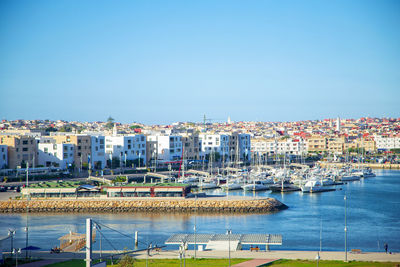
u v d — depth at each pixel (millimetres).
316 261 126812
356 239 163375
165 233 171750
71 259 133750
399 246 154750
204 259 130125
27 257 136000
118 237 166125
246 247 152875
